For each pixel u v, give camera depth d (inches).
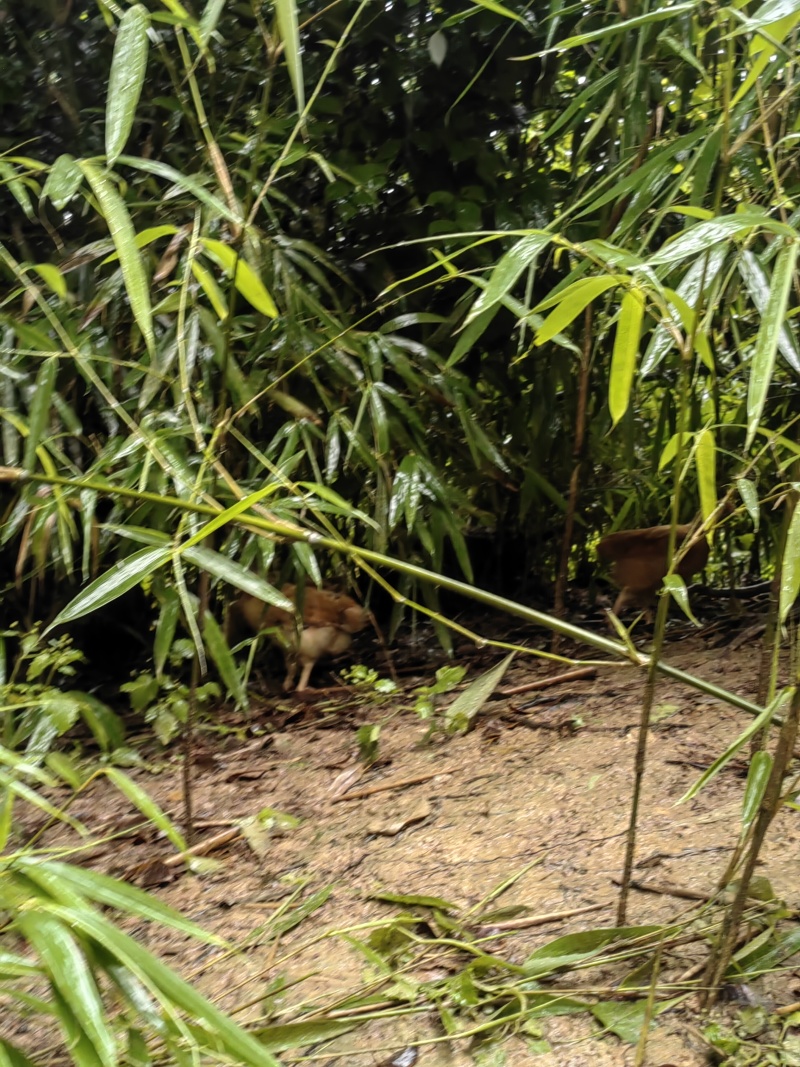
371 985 49.1
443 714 92.3
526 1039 45.4
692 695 89.4
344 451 111.7
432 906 57.6
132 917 61.7
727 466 111.7
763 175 77.2
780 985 47.7
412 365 109.1
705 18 80.3
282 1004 49.8
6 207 116.7
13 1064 32.8
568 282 57.0
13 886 32.9
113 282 90.4
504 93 117.0
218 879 66.1
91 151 122.0
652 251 112.7
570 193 117.4
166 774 88.7
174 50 114.6
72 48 125.6
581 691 95.7
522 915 56.1
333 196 107.0
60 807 82.3
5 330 94.0
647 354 50.8
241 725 100.9
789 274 35.7
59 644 83.0
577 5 71.2
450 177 119.6
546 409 118.7
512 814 70.1
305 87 115.1
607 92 95.6
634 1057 43.4
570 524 106.2
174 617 70.0
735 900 45.0
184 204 97.5
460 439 120.1
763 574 139.5
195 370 98.3
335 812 75.0
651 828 64.6
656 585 103.8
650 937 50.6
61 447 103.7
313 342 98.8
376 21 114.3
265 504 61.1
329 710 102.0
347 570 102.0
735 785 69.2
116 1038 41.9
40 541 86.4
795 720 42.3
